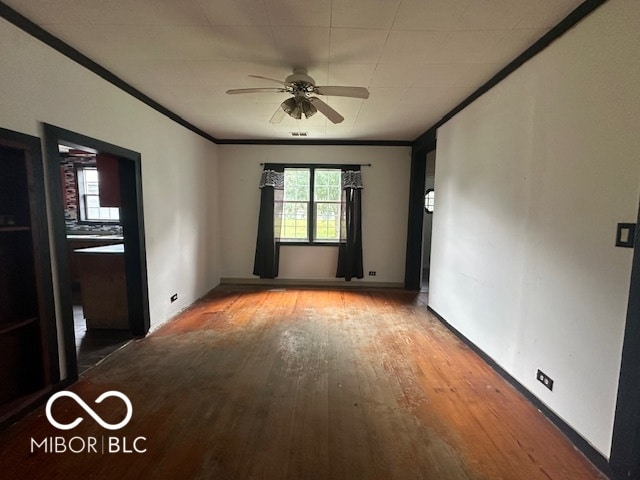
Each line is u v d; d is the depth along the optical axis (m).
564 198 1.91
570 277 1.86
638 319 1.45
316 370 2.62
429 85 2.90
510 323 2.44
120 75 2.76
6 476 1.55
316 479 1.56
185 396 2.23
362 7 1.81
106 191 3.20
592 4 1.69
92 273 3.38
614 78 1.58
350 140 5.34
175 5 1.80
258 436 1.85
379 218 5.48
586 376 1.74
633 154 1.49
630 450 1.49
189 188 4.34
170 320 3.78
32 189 2.00
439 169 3.98
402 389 2.35
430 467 1.64
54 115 2.15
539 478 1.59
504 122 2.54
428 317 3.98
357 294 5.05
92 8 1.83
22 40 1.91
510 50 2.27
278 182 5.39
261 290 5.22
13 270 2.03
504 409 2.12
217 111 3.78
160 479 1.55
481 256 2.88
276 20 1.95
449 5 1.78
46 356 2.13
